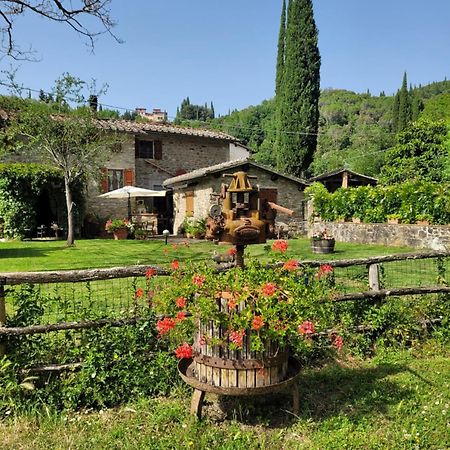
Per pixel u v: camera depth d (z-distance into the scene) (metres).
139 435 3.01
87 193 19.38
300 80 26.70
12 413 3.25
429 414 3.31
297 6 26.69
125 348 3.66
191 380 3.15
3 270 9.11
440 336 4.91
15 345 3.49
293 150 27.05
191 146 23.81
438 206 12.28
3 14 8.53
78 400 3.43
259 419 3.25
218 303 3.09
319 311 3.34
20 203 16.23
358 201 15.16
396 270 7.84
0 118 16.39
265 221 3.37
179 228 20.53
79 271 3.65
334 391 3.76
